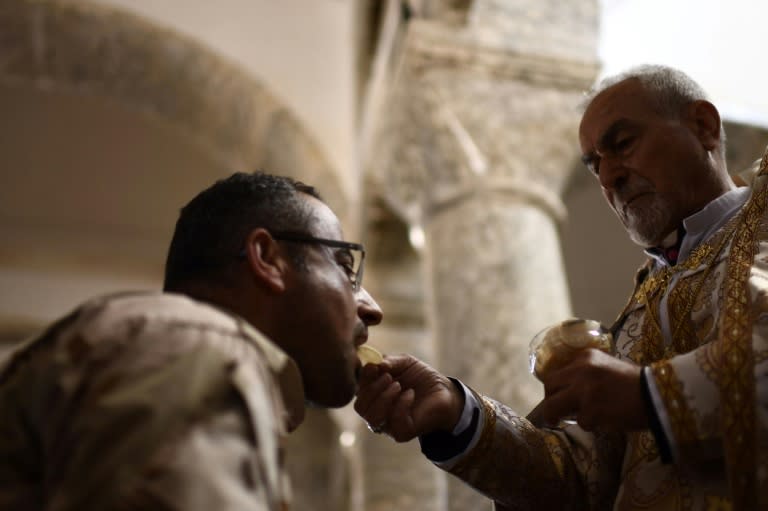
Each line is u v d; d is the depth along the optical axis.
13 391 1.07
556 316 4.44
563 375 1.37
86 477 0.91
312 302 1.34
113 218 9.94
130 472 0.90
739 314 1.38
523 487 1.70
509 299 4.41
